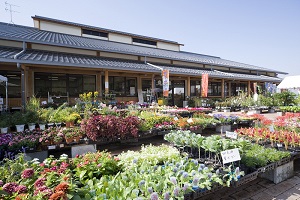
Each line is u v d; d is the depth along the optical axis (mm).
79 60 10953
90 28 17734
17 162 2781
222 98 17703
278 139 4617
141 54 14648
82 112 8289
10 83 10312
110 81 13578
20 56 8797
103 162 2975
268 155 3682
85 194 2133
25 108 7984
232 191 3307
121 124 5734
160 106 12336
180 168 2988
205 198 3068
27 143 4484
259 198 3084
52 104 10172
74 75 12234
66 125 6812
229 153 3312
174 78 16688
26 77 10156
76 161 3055
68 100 11828
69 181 2260
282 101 17109
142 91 14969
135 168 2961
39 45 11547
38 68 10969
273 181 3658
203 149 4293
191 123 7109
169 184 2525
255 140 4902
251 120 8609
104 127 5426
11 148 4312
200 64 18984
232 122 8328
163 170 2936
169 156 3543
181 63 17844
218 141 3662
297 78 16312
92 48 12461
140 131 6363
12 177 2480
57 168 2723
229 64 21750
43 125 6750
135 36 20172
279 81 22250
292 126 6004
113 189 2258
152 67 13508
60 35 15227
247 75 20922
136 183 2484
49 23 16125
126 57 14805
